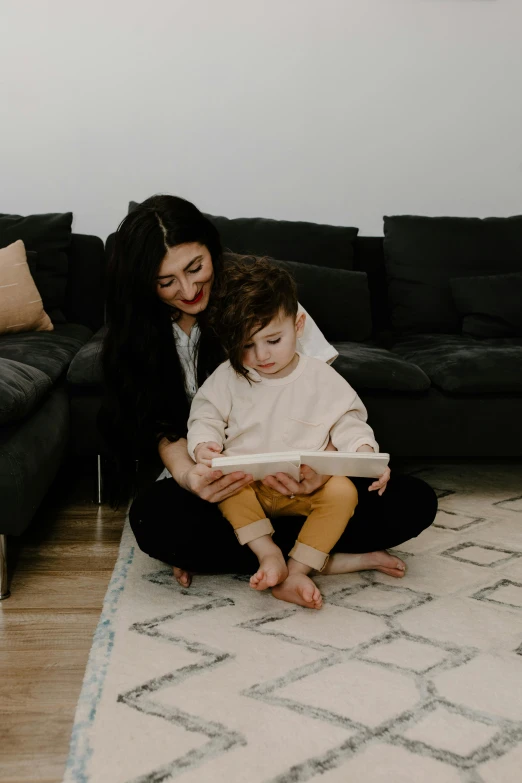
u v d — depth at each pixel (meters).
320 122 2.73
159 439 1.50
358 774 0.85
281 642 1.16
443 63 2.75
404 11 2.71
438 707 0.99
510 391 1.93
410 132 2.78
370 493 1.39
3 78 2.57
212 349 1.49
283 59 2.68
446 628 1.22
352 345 2.20
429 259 2.51
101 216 2.68
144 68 2.62
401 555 1.56
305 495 1.33
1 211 2.64
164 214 1.36
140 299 1.41
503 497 2.03
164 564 1.49
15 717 0.99
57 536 1.69
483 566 1.51
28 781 0.86
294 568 1.31
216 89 2.67
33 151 2.62
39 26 2.56
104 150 2.65
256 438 1.37
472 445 1.96
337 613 1.27
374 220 2.82
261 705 0.99
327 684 1.04
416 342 2.36
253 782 0.83
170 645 1.15
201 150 2.69
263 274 1.34
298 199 2.77
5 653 1.16
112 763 0.86
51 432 1.57
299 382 1.39
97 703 0.98
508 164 2.84
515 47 2.77
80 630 1.24
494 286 2.41
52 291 2.36
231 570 1.41
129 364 1.47
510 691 1.03
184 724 0.94
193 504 1.33
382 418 1.93
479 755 0.89
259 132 2.71
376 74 2.73
